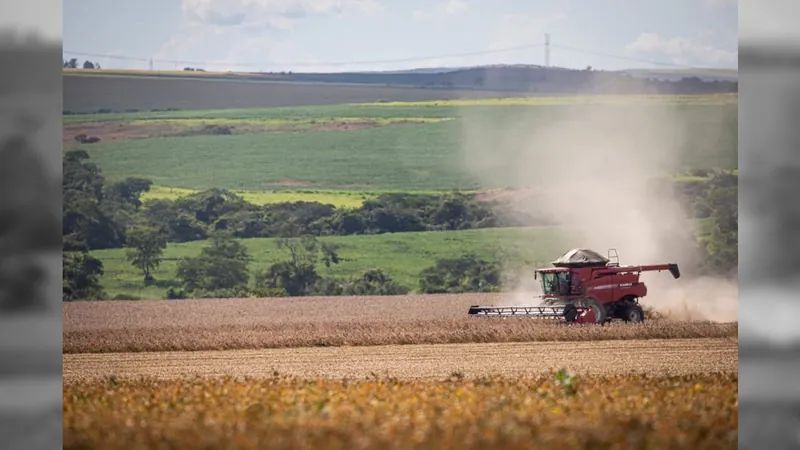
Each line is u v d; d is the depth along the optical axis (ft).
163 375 244.01
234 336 363.56
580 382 192.75
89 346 340.18
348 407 152.46
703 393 175.83
